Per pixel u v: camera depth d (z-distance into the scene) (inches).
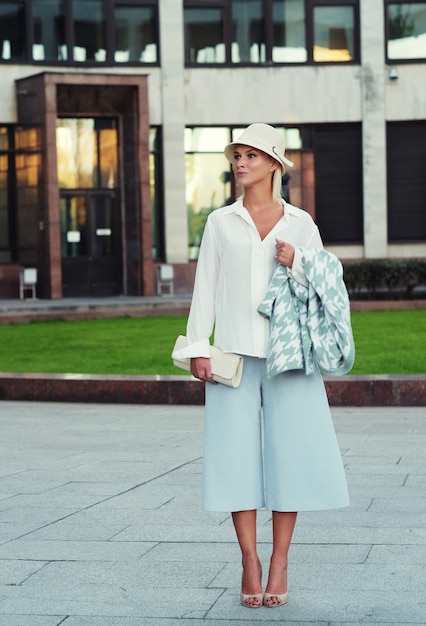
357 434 417.7
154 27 1294.3
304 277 211.3
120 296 1259.8
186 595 217.6
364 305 1002.7
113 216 1266.0
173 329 862.5
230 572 232.8
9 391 540.1
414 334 769.6
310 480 213.3
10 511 292.0
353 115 1337.4
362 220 1353.3
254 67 1317.7
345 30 1332.4
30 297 1218.0
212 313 219.6
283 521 215.8
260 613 206.4
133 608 210.1
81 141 1249.4
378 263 1082.1
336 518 279.6
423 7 1333.7
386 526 269.7
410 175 1357.0
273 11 1318.9
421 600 211.0
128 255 1259.8
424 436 411.5
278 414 214.1
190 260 1321.4
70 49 1253.7
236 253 215.3
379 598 213.2
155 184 1311.5
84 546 255.3
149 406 512.7
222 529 269.9
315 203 1349.7
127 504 299.0
